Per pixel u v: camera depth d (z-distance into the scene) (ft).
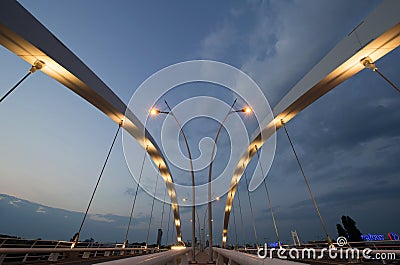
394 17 27.48
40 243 47.75
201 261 60.54
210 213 60.29
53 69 36.29
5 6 27.02
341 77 38.42
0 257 32.22
